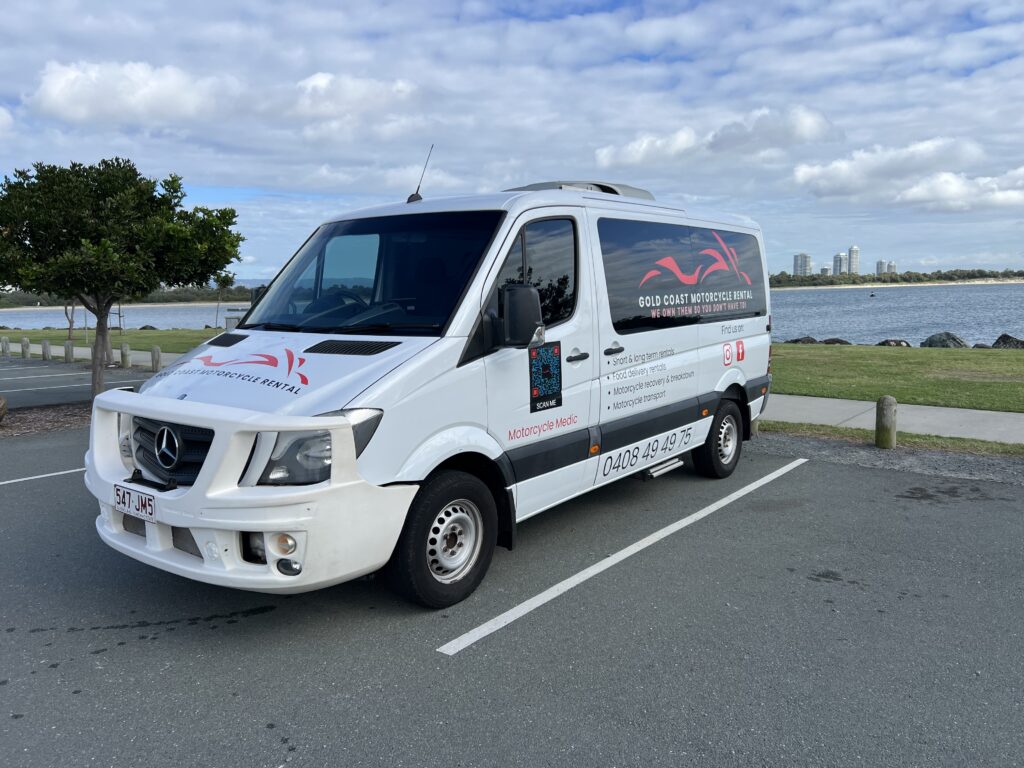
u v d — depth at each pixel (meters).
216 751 3.10
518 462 4.69
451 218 4.85
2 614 4.46
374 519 3.84
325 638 4.11
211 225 12.24
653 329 5.98
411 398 3.97
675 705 3.41
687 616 4.36
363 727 3.26
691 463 8.07
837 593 4.68
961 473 7.62
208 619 4.37
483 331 4.40
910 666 3.76
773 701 3.44
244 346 4.53
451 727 3.25
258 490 3.59
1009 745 3.09
